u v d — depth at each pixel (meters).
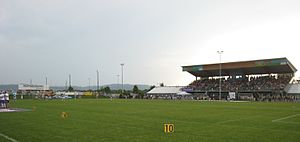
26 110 34.66
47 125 20.03
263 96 85.50
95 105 47.84
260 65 86.31
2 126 19.44
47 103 53.81
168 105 49.66
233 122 22.88
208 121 23.48
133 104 52.53
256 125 20.97
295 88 85.06
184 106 46.72
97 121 22.77
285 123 22.31
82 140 14.43
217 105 51.22
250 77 99.44
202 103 59.88
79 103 55.16
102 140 14.46
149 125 20.36
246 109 39.69
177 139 14.86
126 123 21.50
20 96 86.75
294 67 92.50
